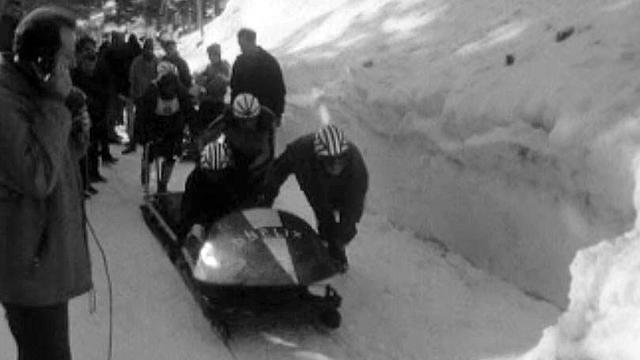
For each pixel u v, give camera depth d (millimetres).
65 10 3381
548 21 7832
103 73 11258
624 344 3373
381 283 6574
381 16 11453
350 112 9125
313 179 6242
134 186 10258
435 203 7344
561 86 6223
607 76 6082
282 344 5555
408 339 5562
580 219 5574
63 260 3328
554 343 3854
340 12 13055
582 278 3898
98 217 8781
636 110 5516
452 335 5578
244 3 19031
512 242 6293
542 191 5957
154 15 35375
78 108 3574
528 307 5895
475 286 6375
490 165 6531
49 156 3119
